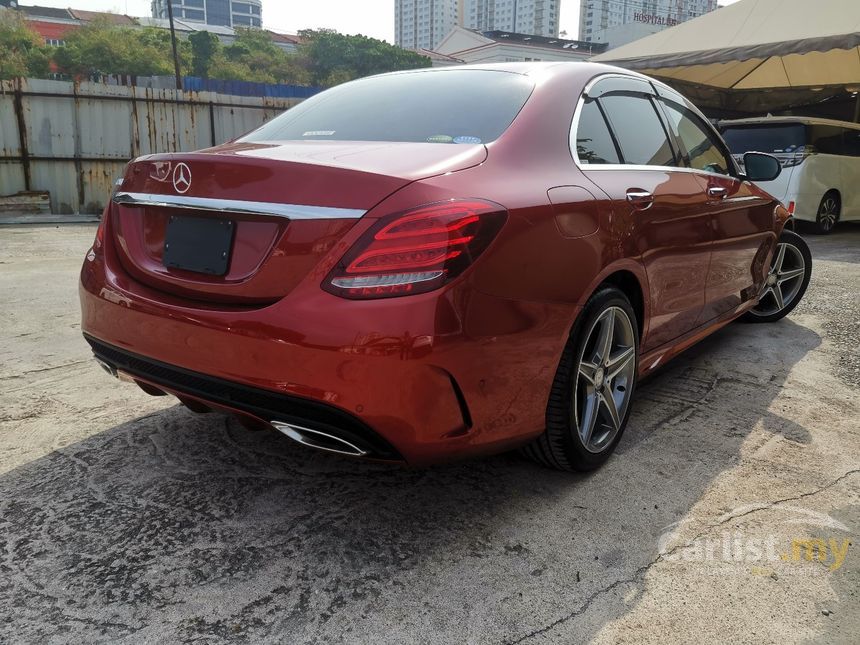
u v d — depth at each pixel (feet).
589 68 8.95
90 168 43.11
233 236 6.23
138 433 8.91
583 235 7.00
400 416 5.61
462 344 5.71
